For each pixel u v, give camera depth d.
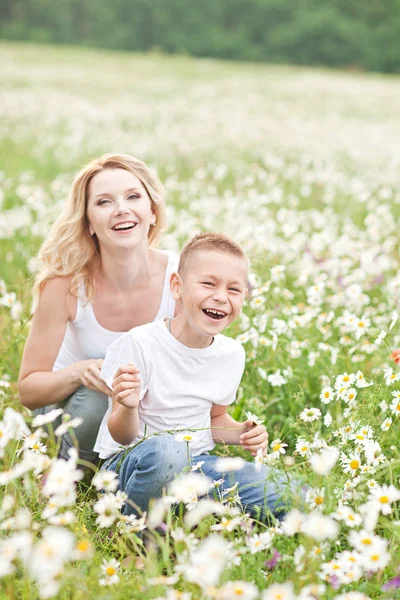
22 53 32.28
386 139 12.63
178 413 2.96
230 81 25.98
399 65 48.56
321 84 27.98
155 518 2.13
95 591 2.12
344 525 2.47
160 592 2.08
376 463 2.57
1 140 10.79
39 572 1.88
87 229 3.22
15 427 2.52
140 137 11.47
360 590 2.23
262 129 13.53
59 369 3.35
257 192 7.82
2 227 5.48
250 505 2.72
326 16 47.91
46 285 3.25
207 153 10.82
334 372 3.66
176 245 5.30
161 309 3.29
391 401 3.09
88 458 3.24
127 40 48.16
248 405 3.49
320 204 7.99
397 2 49.94
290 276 5.25
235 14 49.41
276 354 3.77
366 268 4.77
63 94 16.67
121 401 2.70
